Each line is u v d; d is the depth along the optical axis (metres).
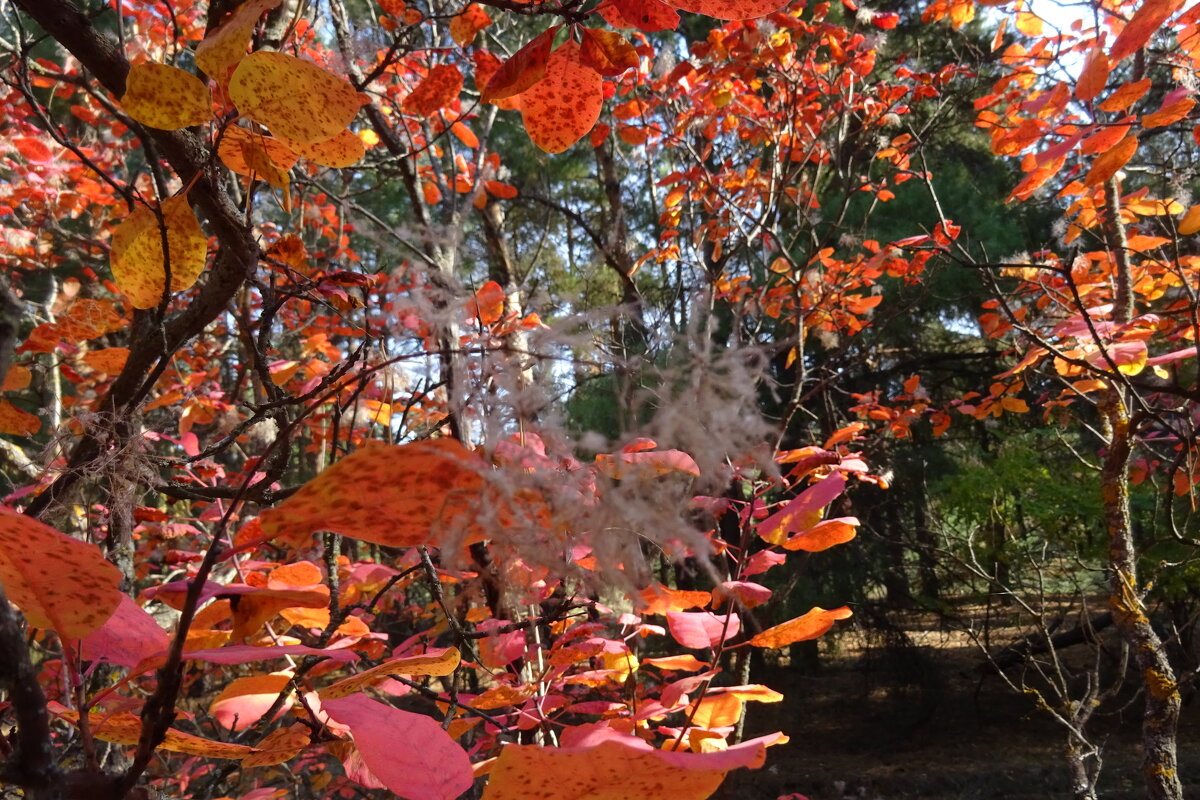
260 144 0.87
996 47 3.54
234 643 0.54
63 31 0.98
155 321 0.95
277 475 1.13
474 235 3.73
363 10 2.71
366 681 0.64
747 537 1.45
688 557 0.48
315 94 0.70
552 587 0.63
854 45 4.41
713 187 4.16
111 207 4.94
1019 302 5.28
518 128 6.63
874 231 7.49
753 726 9.90
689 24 6.79
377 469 0.42
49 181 4.25
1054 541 7.14
